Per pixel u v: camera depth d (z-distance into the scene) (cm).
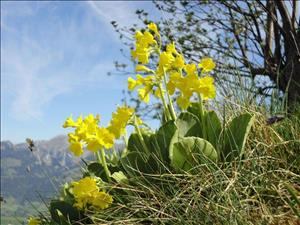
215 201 32
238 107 45
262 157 34
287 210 31
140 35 39
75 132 36
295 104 48
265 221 29
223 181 32
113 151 46
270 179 33
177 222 32
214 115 38
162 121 44
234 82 48
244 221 30
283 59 88
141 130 44
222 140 37
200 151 36
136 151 39
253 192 33
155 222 33
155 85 40
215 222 30
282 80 78
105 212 36
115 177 37
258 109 47
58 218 38
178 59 38
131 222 34
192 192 33
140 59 39
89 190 35
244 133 36
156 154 38
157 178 35
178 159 36
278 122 42
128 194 36
